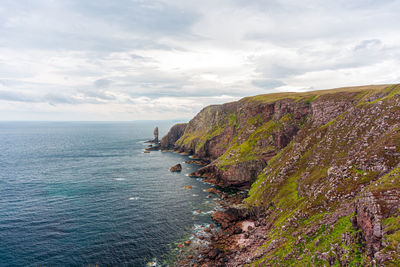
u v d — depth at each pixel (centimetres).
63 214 7062
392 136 4553
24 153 18400
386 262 2436
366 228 3009
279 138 10525
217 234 6175
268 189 7431
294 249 4072
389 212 2905
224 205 8156
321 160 6356
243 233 6197
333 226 3831
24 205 7638
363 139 5450
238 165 10544
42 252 5147
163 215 7262
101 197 8612
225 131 16262
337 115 8156
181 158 17488
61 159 15938
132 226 6481
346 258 2952
